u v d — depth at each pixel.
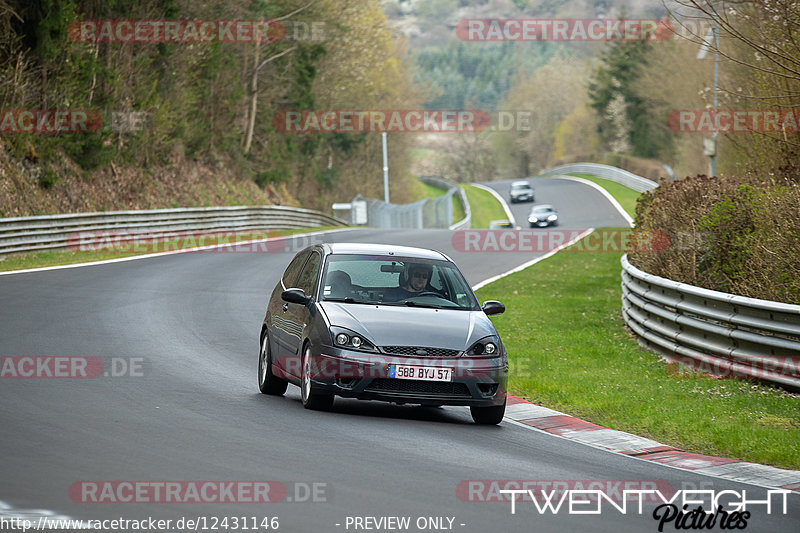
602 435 37.16
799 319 44.09
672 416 39.97
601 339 61.97
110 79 140.38
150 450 28.53
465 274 103.56
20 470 25.44
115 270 91.50
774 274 50.12
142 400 37.22
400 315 38.12
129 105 147.88
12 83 118.56
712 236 57.06
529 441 35.03
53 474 25.25
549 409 41.97
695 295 51.56
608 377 48.62
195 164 176.00
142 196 149.25
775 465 33.53
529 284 94.38
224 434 31.47
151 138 154.38
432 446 32.03
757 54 54.50
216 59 178.38
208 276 90.81
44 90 124.31
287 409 37.31
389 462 28.98
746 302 46.84
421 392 36.16
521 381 47.31
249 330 61.03
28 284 76.94
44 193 123.50
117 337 54.44
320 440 31.48
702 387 46.00
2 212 112.50
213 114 188.75
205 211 146.62
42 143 124.00
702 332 50.91
